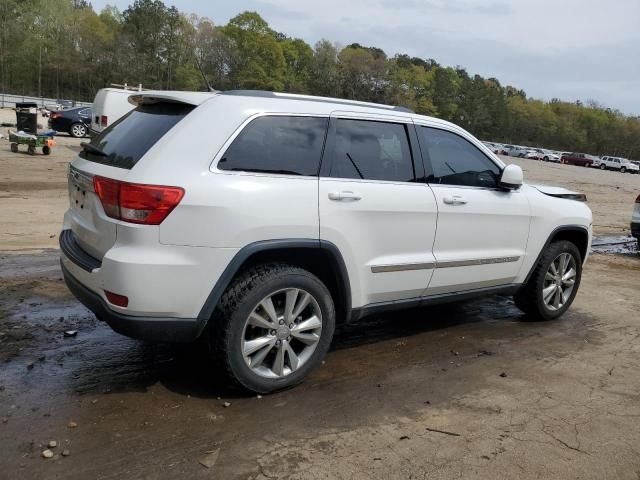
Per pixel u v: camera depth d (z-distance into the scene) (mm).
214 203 3312
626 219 16078
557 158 69750
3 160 16000
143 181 3223
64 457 2922
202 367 4070
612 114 142750
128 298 3232
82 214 3781
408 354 4582
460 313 5805
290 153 3715
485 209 4711
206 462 2943
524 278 5273
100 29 90125
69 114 24922
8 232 8086
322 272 4016
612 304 6445
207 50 88812
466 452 3166
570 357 4691
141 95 3918
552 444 3293
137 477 2801
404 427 3406
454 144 4691
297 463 2984
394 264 4148
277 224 3516
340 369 4211
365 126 4129
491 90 122250
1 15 88000
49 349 4223
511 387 4043
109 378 3820
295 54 104750
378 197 3998
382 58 101438
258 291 3506
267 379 3660
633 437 3416
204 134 3439
